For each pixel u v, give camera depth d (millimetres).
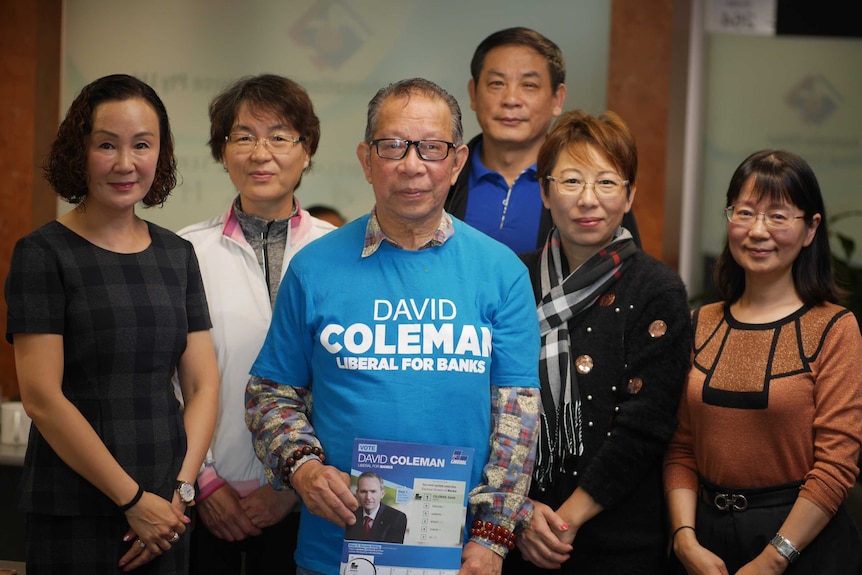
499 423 1998
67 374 1986
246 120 2451
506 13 4496
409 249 2041
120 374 2002
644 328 2229
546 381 2258
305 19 4562
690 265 4617
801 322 2199
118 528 2004
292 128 2479
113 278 2014
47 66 4641
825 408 2113
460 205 2891
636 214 4602
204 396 2184
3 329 4699
